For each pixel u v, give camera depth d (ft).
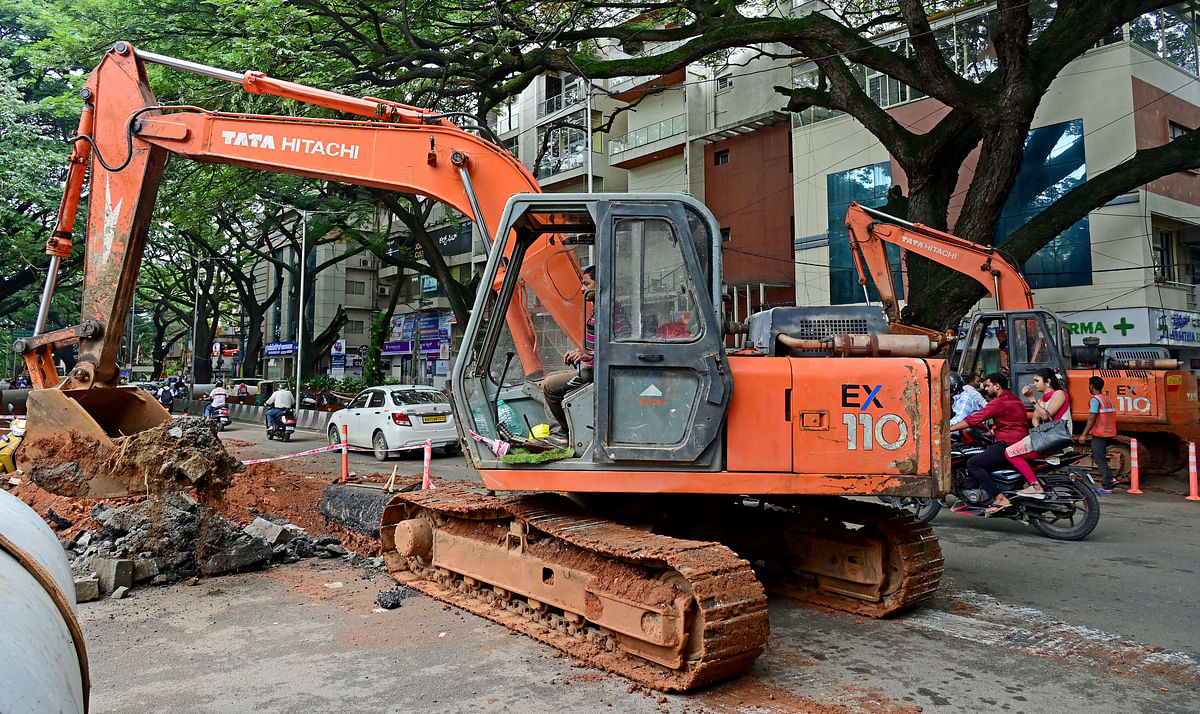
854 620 18.26
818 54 47.19
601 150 100.73
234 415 97.66
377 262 162.91
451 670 14.80
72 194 22.29
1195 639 16.81
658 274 16.03
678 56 43.78
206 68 22.38
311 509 27.81
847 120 74.08
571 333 20.92
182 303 150.82
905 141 46.29
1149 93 60.90
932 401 16.20
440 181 21.66
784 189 81.41
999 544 26.53
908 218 47.78
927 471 16.02
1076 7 44.29
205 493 22.45
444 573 20.21
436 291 132.16
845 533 19.15
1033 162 63.67
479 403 17.37
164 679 14.26
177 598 19.49
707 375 15.70
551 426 18.63
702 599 13.10
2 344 167.43
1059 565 23.50
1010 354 38.42
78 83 60.23
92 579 19.35
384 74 49.34
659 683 13.74
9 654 4.55
